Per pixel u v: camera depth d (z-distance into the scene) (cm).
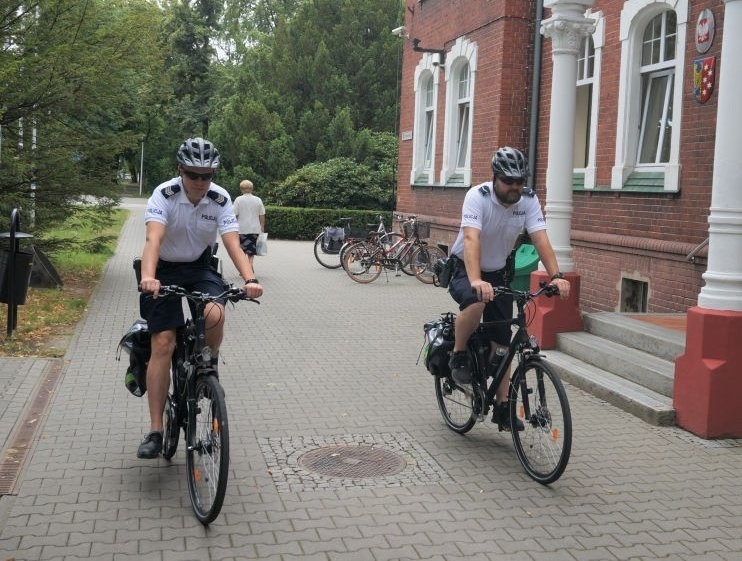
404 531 426
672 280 973
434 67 1675
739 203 592
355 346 902
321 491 479
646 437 595
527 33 1368
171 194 460
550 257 525
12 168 1120
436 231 1681
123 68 1219
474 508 459
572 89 873
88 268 1484
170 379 493
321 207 2648
